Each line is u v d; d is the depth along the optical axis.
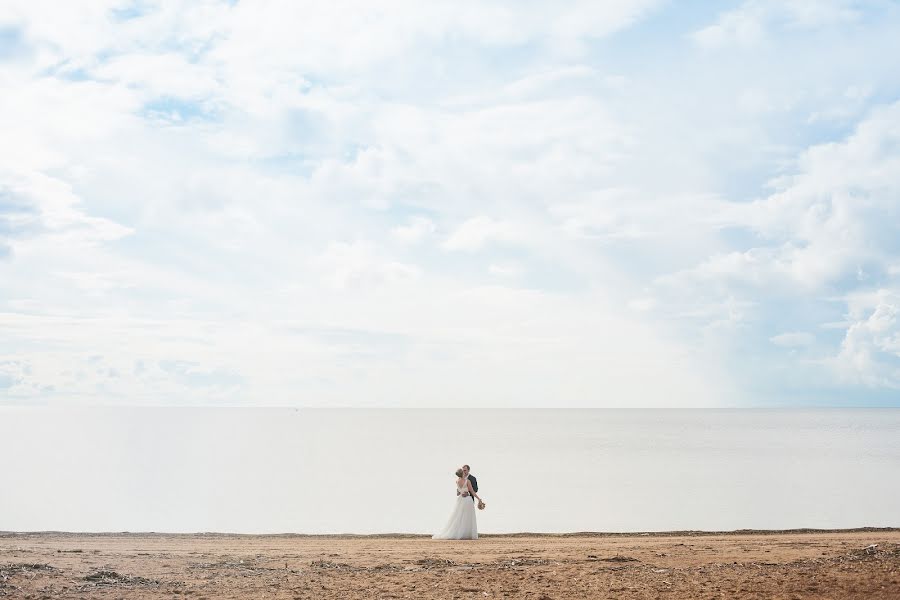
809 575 15.20
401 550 21.56
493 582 15.20
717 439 168.38
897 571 15.16
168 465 92.69
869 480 69.75
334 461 103.00
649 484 66.50
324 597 13.87
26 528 40.22
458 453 121.12
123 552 20.39
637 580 15.23
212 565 17.64
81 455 109.06
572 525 41.09
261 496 59.34
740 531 30.30
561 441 164.00
